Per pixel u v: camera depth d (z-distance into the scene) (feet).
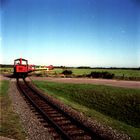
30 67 182.09
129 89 87.51
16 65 167.32
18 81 137.90
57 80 149.79
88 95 83.71
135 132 41.70
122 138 36.52
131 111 60.44
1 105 61.67
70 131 37.93
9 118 47.52
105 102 71.97
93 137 35.12
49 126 40.83
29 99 68.85
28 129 39.75
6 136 36.55
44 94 87.86
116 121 50.52
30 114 50.65
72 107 62.39
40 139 34.65
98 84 114.93
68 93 93.76
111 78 168.14
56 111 53.93
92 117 51.16
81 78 170.91
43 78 171.12
